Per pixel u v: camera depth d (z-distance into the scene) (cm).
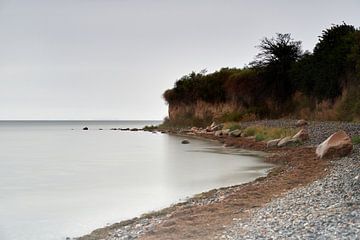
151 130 9488
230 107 7144
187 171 2653
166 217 1411
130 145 5209
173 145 4906
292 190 1688
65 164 3203
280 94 6169
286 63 6047
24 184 2247
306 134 3553
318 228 1017
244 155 3462
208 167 2800
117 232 1266
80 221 1465
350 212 1146
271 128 4447
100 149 4662
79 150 4578
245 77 6756
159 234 1148
